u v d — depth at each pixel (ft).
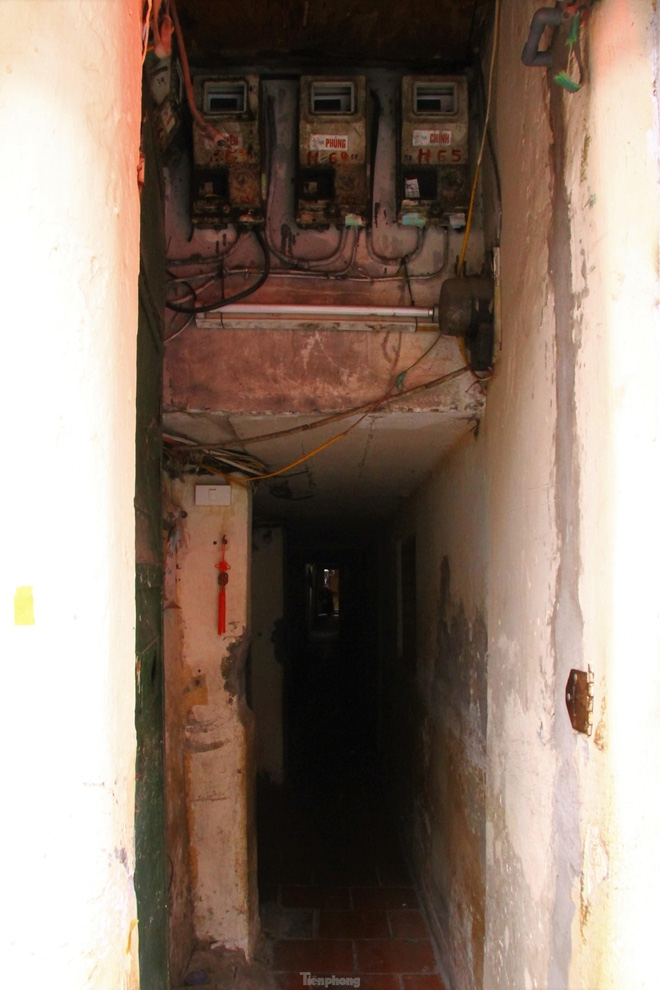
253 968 8.61
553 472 4.50
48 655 2.35
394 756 14.48
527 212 5.19
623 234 3.56
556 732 4.36
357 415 6.82
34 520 2.37
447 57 7.07
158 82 5.43
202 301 6.74
